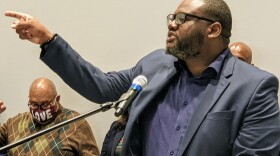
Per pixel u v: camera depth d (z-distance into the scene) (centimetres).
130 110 152
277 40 276
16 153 290
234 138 141
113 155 249
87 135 289
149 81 158
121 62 312
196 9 150
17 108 337
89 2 316
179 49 150
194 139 141
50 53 155
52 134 286
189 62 153
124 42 310
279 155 149
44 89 288
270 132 140
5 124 310
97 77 165
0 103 236
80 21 318
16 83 335
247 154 138
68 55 157
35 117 290
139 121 154
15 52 334
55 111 290
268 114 141
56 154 280
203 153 139
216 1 153
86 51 318
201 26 150
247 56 264
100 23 315
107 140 261
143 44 306
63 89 325
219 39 152
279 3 275
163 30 300
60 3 321
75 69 159
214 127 140
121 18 310
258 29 279
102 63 316
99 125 319
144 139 153
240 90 143
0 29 334
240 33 283
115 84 170
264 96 142
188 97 151
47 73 329
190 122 143
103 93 167
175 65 155
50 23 323
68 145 283
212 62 152
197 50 150
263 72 146
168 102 153
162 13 300
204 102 144
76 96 323
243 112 141
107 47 314
